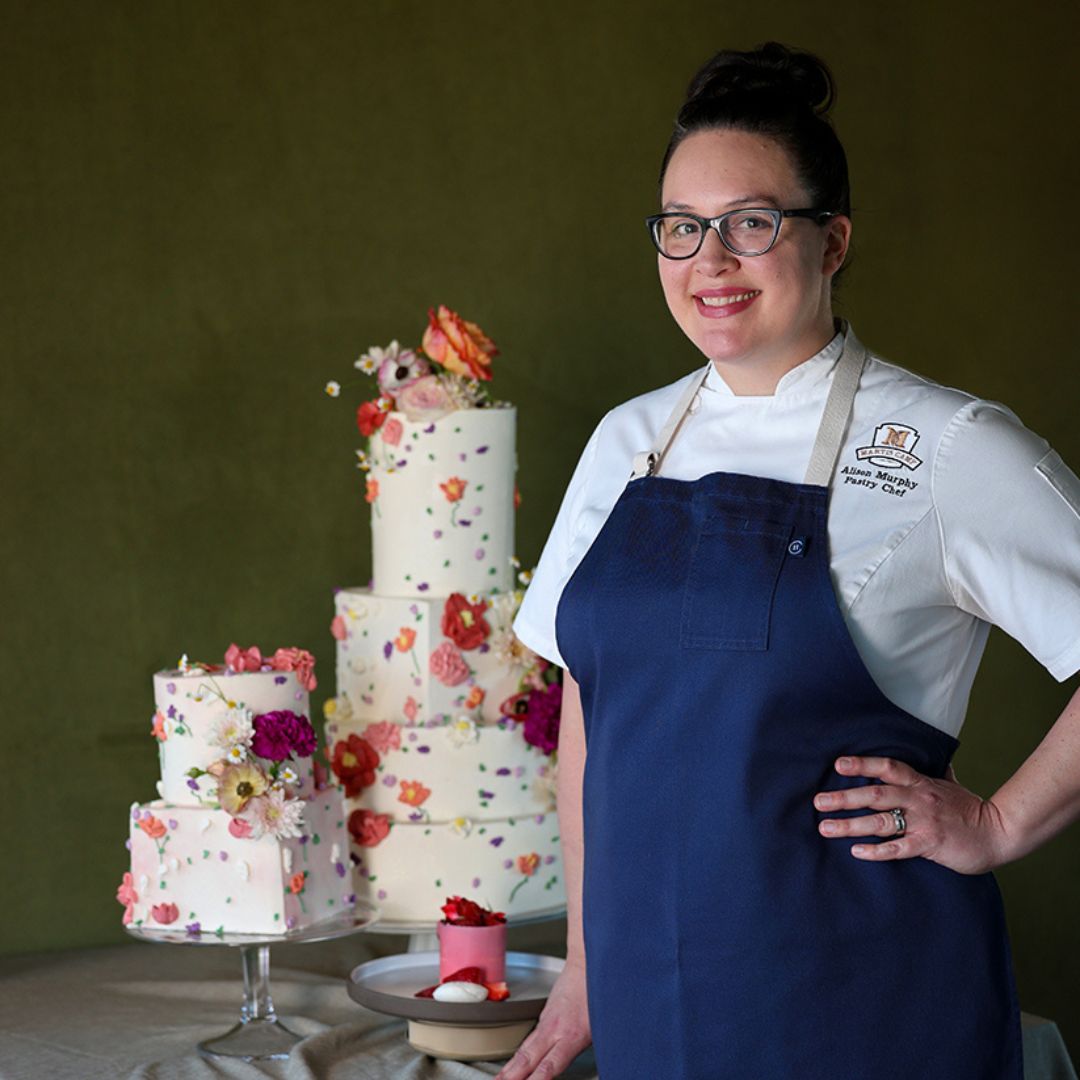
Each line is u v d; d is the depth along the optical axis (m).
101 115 2.98
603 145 3.42
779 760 1.53
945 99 3.83
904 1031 1.53
